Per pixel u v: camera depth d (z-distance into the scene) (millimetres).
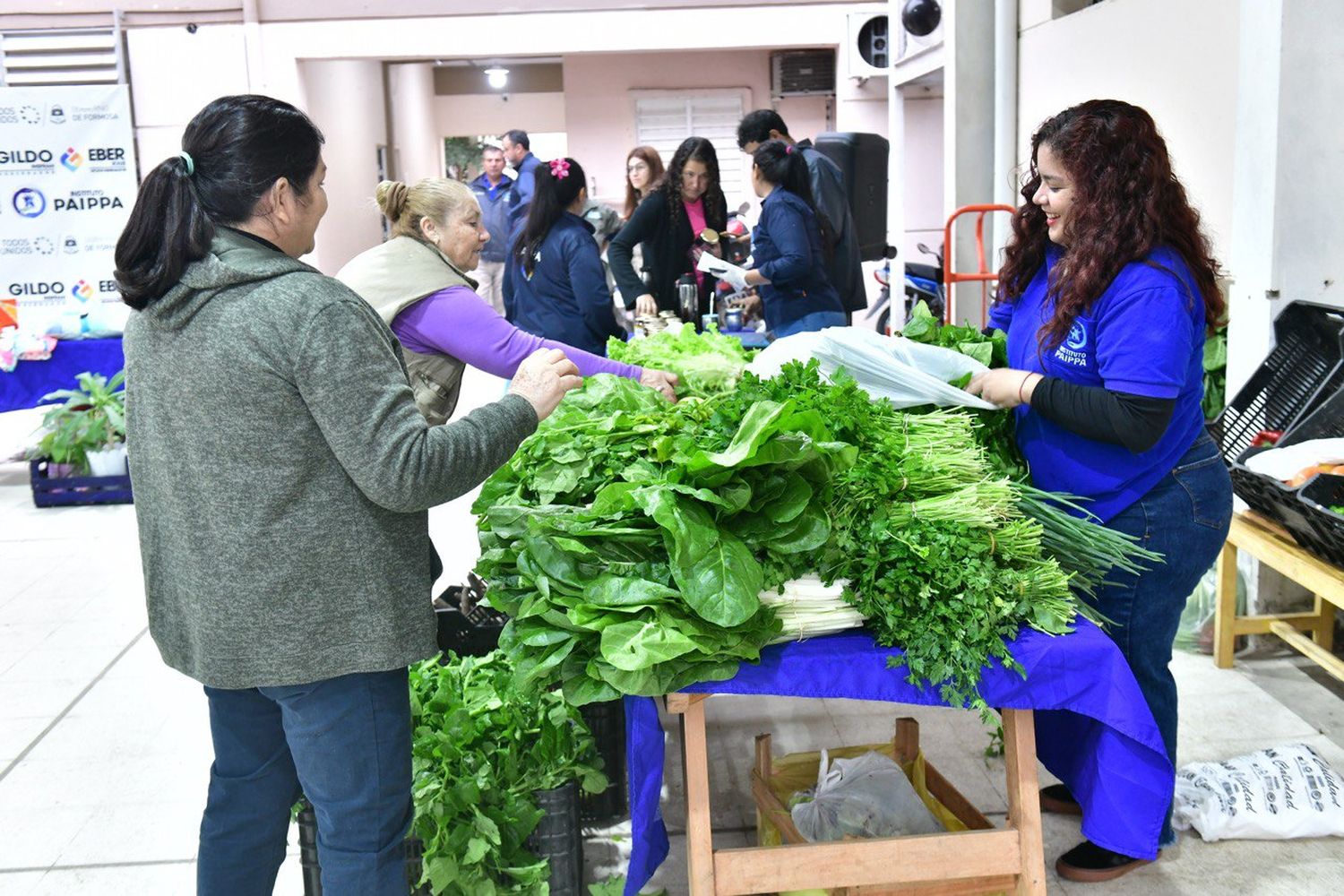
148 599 1888
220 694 1904
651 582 1813
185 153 1706
